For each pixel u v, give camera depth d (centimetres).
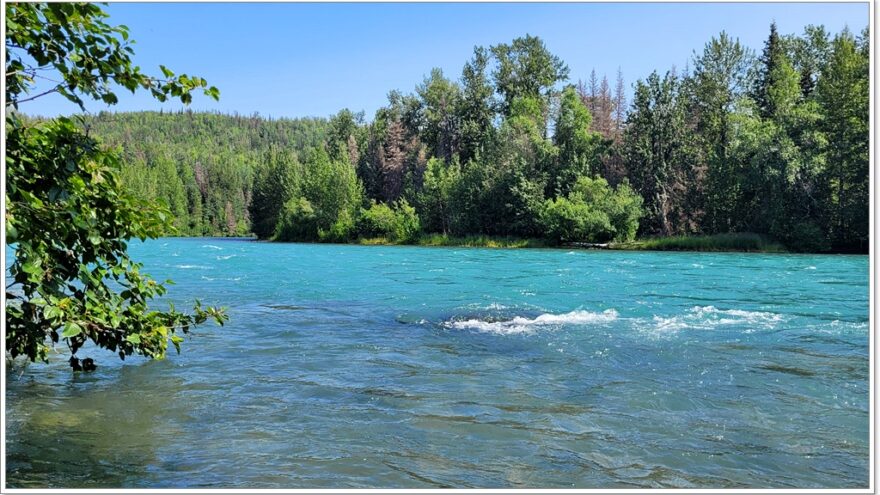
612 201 4956
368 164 7412
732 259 3306
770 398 650
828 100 4272
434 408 610
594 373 759
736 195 4697
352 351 889
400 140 7381
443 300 1502
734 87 5219
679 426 560
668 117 5216
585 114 6094
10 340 513
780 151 4241
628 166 5503
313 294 1617
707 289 1767
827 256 3638
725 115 5119
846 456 492
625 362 822
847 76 4181
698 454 493
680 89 5325
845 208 4091
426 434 534
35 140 425
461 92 7375
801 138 4284
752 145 4406
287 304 1414
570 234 5053
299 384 699
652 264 2875
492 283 1941
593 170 5659
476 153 6206
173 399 634
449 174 6134
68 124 423
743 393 669
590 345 941
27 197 396
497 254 3881
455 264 2880
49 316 442
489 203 5709
